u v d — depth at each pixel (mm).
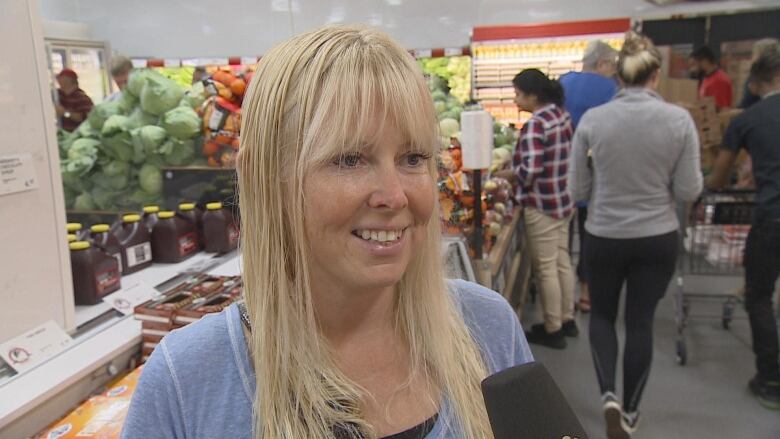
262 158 680
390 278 683
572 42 5465
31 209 1342
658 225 2324
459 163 2332
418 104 665
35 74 1348
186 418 722
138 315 1419
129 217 1917
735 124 2752
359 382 771
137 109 2260
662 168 2281
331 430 724
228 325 759
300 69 654
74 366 1251
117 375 1367
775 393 2816
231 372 735
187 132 2164
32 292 1346
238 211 763
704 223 3180
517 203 3361
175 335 766
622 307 4125
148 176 2207
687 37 5590
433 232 805
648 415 2797
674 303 4117
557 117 3219
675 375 3164
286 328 710
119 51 6668
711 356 3363
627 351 2457
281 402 715
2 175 1269
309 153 646
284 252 707
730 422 2721
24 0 1316
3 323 1280
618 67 2367
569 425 690
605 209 2391
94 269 1584
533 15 5902
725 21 5500
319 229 668
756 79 2719
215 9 6434
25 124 1321
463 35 6047
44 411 1159
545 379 708
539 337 3574
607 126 2324
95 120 2281
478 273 1980
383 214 659
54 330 1376
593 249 2467
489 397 682
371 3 6129
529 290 4301
